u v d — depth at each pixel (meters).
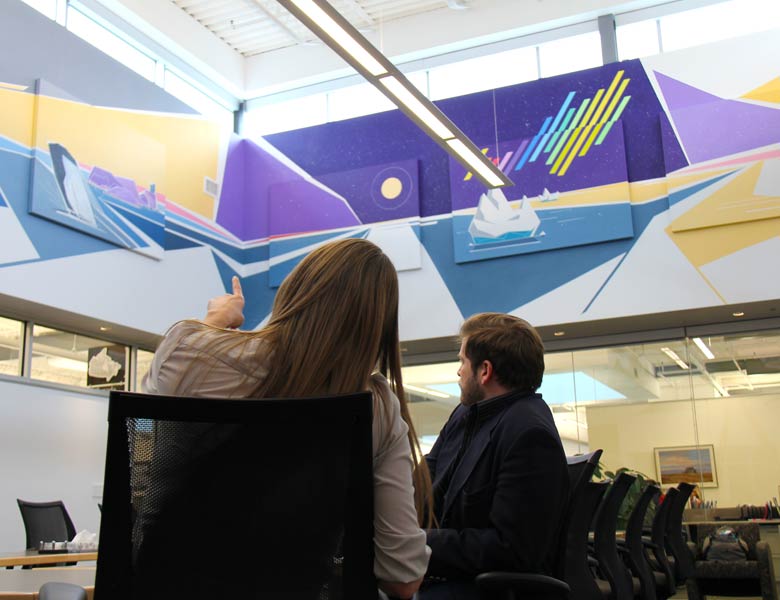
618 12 8.00
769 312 7.12
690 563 4.87
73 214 6.60
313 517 1.06
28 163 6.32
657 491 3.85
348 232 8.26
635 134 7.47
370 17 8.68
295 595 1.05
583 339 7.89
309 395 1.15
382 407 1.15
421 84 8.66
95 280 6.81
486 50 8.44
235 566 1.05
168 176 7.81
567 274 7.42
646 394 7.55
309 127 8.73
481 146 7.95
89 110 6.94
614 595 3.08
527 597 1.79
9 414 6.27
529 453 1.86
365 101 8.87
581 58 8.08
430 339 7.79
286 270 8.43
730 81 7.21
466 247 7.75
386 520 1.12
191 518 1.05
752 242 6.87
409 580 1.12
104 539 1.04
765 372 7.22
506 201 7.71
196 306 7.93
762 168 6.93
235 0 8.25
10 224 6.11
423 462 1.27
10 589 1.37
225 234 8.49
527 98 7.92
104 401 7.27
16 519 6.17
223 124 8.69
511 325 2.13
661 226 7.20
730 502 7.08
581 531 2.62
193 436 1.06
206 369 1.16
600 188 7.41
